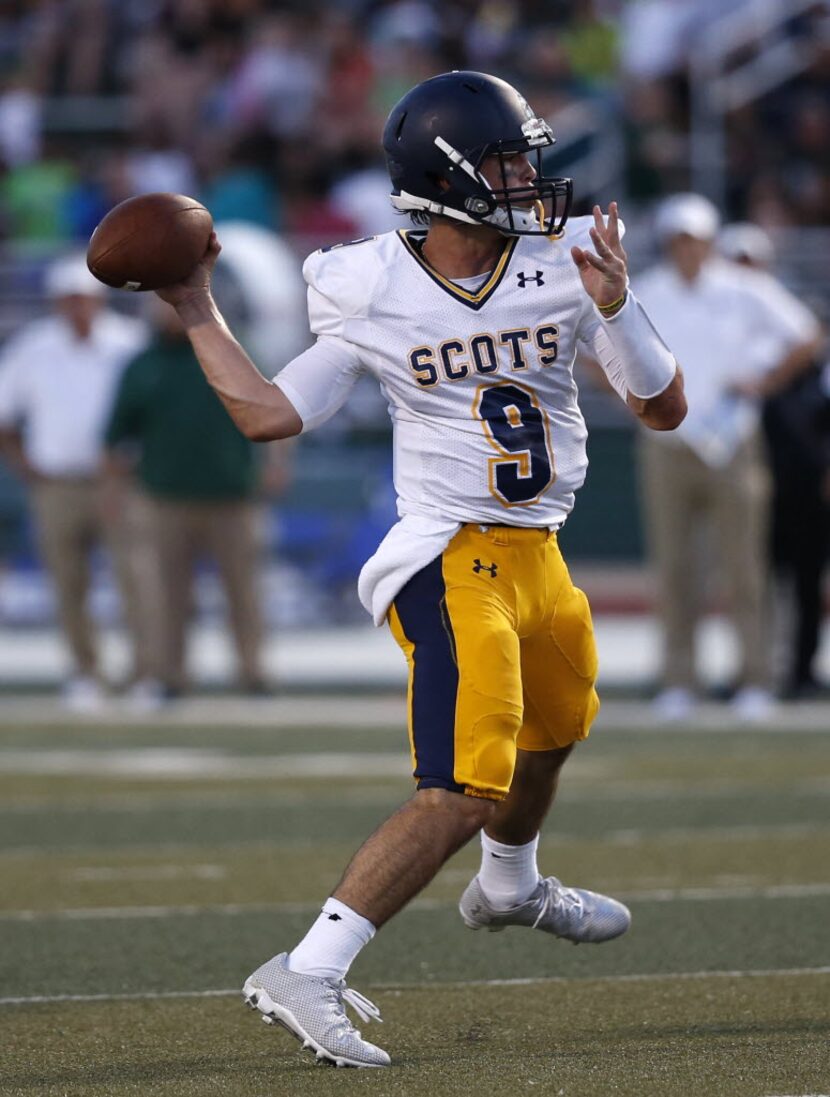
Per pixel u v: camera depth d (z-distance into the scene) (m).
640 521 60.41
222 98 65.50
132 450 42.22
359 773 31.09
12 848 24.89
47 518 39.75
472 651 14.47
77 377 39.47
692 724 36.69
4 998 16.95
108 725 36.97
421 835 14.23
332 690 42.44
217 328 15.00
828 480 39.59
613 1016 15.98
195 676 45.28
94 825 26.59
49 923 20.28
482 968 18.20
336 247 15.20
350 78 65.56
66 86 67.44
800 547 40.03
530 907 16.56
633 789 29.41
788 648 41.00
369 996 16.97
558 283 14.98
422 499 14.98
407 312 14.87
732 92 62.12
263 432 14.79
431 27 67.19
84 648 40.31
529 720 15.74
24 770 31.52
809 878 22.59
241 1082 13.70
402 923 20.48
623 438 60.72
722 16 62.72
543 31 68.12
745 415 36.44
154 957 18.64
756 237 38.38
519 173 14.95
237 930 19.92
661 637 37.66
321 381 14.98
